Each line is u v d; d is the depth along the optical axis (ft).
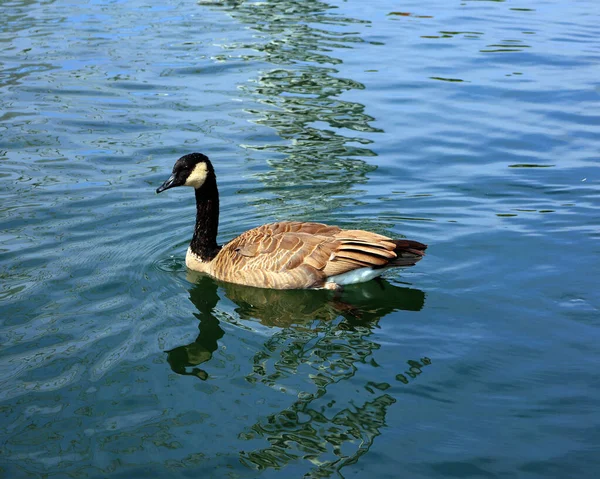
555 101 15.29
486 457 9.84
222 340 10.97
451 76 16.14
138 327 11.09
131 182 13.29
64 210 12.73
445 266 11.89
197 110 15.01
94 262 11.93
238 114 14.92
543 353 10.75
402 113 14.99
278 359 10.73
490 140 14.28
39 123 14.55
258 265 11.69
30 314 11.17
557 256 11.99
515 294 11.46
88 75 16.03
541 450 9.89
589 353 10.74
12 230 12.34
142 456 9.88
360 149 14.10
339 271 11.54
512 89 15.66
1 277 11.61
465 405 10.25
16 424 10.11
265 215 12.76
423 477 9.71
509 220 12.63
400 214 12.78
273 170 13.60
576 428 10.05
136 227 12.54
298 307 11.46
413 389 10.39
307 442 9.96
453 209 12.85
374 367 10.62
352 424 10.09
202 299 11.58
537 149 14.03
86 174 13.43
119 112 14.90
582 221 12.58
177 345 10.89
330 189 13.21
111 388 10.42
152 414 10.19
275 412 10.19
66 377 10.51
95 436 10.02
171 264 12.07
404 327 11.09
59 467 9.80
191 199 13.15
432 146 14.17
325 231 11.75
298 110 15.05
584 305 11.28
